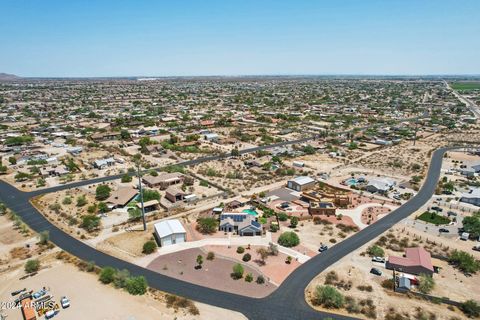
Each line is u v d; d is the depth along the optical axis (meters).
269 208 99.94
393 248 78.81
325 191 115.88
